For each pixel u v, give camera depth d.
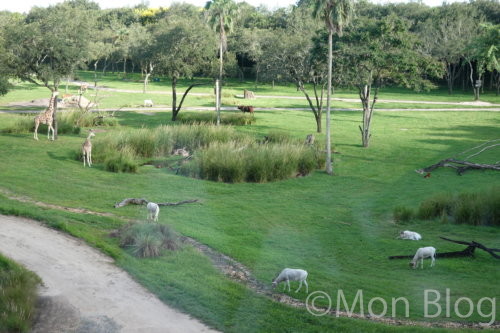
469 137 43.78
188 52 49.91
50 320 8.60
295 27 100.19
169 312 8.93
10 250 11.45
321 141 38.47
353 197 23.25
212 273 10.66
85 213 16.14
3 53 33.06
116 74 126.62
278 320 8.45
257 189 23.80
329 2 28.84
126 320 8.56
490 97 85.38
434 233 17.34
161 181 19.95
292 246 12.50
